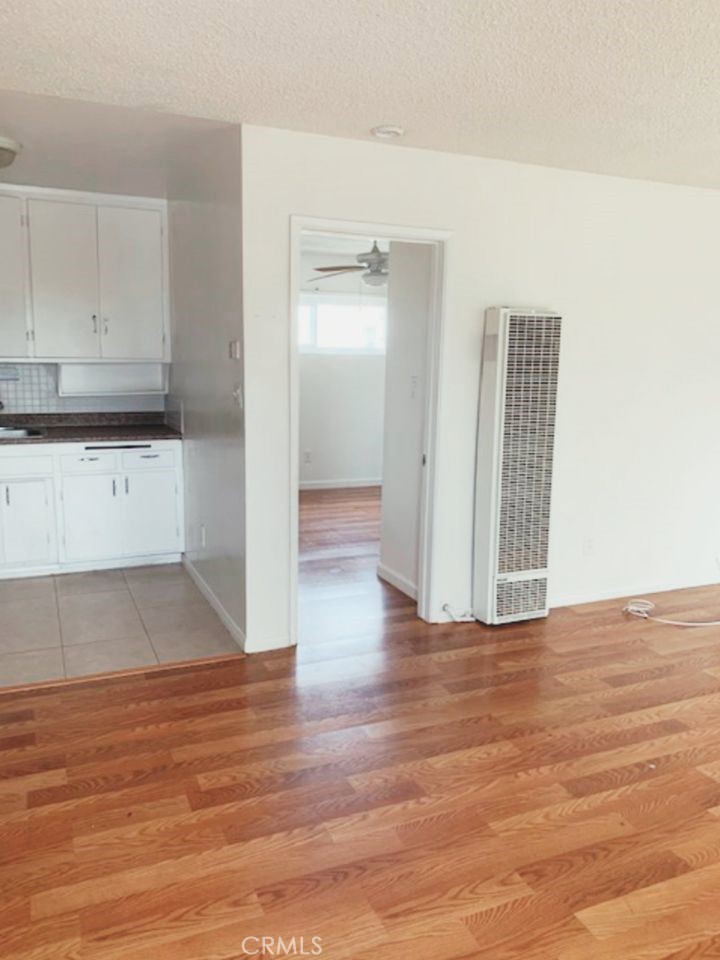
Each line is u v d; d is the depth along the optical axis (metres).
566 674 3.37
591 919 1.91
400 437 4.40
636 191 4.01
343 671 3.36
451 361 3.72
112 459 4.62
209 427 3.98
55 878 2.01
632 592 4.50
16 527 4.45
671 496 4.50
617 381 4.18
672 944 1.84
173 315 4.77
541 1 1.92
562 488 4.15
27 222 4.46
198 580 4.47
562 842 2.21
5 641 3.62
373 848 2.17
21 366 4.95
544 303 3.88
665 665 3.49
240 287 3.25
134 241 4.73
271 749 2.69
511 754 2.69
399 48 2.25
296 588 3.62
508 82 2.53
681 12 1.97
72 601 4.17
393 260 4.35
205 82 2.58
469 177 3.57
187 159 3.79
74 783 2.45
